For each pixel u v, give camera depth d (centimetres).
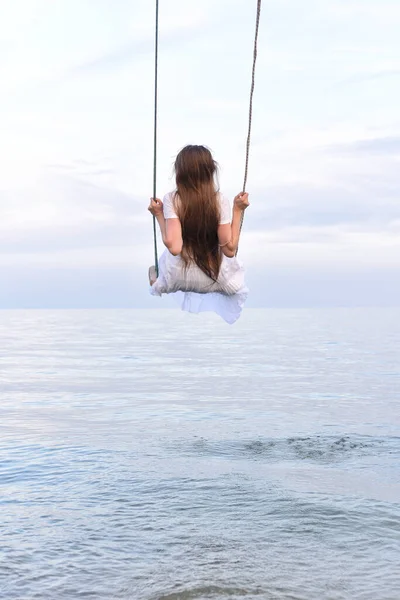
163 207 545
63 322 11988
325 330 8169
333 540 820
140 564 750
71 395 2291
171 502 968
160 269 559
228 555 773
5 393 2355
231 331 7994
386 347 4919
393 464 1221
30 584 702
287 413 1853
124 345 5366
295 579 712
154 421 1709
